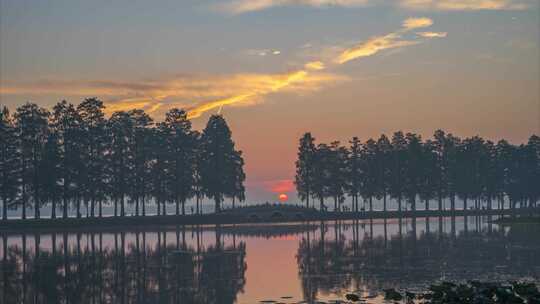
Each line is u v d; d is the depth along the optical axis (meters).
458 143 149.38
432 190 140.38
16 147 94.88
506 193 154.12
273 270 39.09
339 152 133.38
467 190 144.62
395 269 38.22
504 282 32.22
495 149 154.38
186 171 111.62
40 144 96.69
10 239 68.31
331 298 28.47
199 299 29.05
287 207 116.25
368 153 139.38
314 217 114.25
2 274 38.78
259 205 116.31
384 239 62.25
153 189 107.00
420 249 50.50
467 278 33.91
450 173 143.75
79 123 100.06
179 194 109.69
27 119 95.69
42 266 42.69
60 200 97.06
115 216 100.81
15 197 94.25
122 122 105.44
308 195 132.38
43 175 94.31
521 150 154.62
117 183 102.81
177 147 111.19
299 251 51.19
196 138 115.00
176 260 45.31
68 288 32.94
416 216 128.75
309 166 131.75
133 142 105.69
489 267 38.34
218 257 47.09
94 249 54.81
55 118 99.12
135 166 105.38
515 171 153.62
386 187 138.88
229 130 118.94
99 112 102.38
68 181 96.88
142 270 39.88
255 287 32.25
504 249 49.44
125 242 62.50
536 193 153.25
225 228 87.50
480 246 52.31
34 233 79.00
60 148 98.12
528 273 35.56
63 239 67.75
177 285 33.41
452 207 144.00
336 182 131.75
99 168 99.88
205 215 105.19
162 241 63.34
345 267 39.78
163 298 29.53
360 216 120.06
